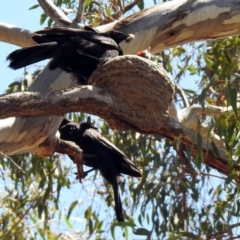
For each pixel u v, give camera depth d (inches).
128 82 361.7
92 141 433.7
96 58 381.4
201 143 372.2
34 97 324.5
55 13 430.3
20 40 441.7
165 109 370.9
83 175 434.6
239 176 388.8
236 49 434.6
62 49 387.5
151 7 437.4
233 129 380.5
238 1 439.2
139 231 377.1
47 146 402.6
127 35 412.2
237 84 398.0
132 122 364.8
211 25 440.1
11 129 377.4
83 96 342.6
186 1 438.9
